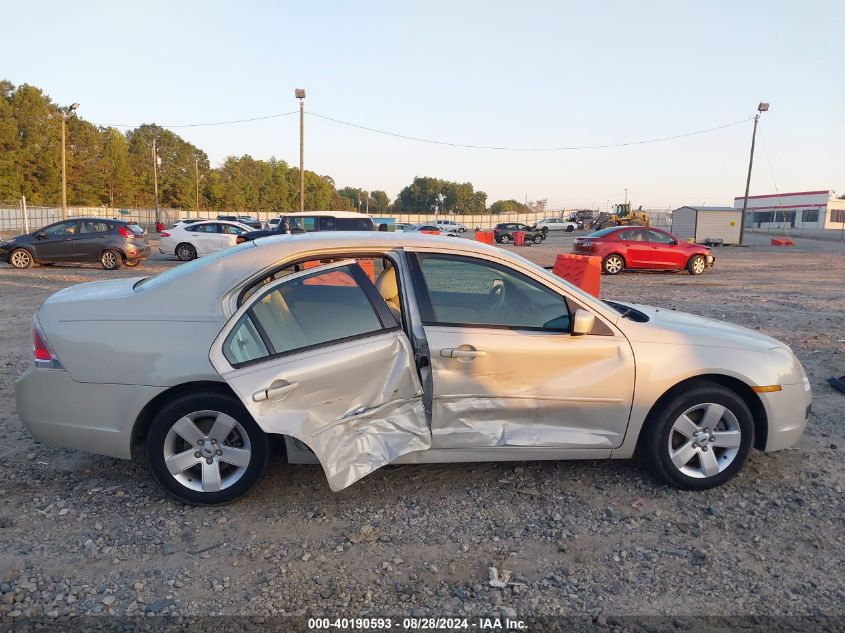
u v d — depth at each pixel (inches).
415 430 148.1
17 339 329.4
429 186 5949.8
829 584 122.3
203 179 4001.0
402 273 153.6
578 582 122.4
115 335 144.5
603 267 758.5
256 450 146.3
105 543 133.1
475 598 117.2
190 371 141.4
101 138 3380.9
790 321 395.9
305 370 137.9
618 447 156.8
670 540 137.3
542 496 156.3
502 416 151.8
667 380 154.1
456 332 148.4
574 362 151.9
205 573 123.6
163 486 146.3
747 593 119.3
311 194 5191.9
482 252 157.3
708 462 157.6
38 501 150.3
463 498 154.9
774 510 150.6
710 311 436.8
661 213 3019.2
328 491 157.9
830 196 2623.0
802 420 163.5
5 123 2659.9
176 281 149.9
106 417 144.9
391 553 131.4
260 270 147.8
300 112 1296.8
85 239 727.7
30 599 114.5
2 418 205.8
